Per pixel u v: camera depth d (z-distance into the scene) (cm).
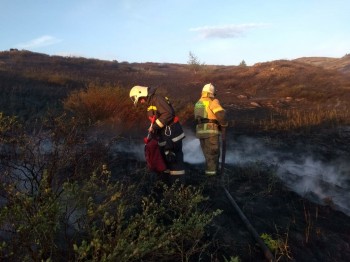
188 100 1456
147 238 308
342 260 419
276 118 1159
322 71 2514
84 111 800
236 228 441
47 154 381
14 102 1074
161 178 492
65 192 297
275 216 482
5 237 318
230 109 1372
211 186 541
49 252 292
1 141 343
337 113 1167
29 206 271
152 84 2295
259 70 2622
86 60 3738
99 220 355
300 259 405
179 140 482
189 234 350
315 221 484
